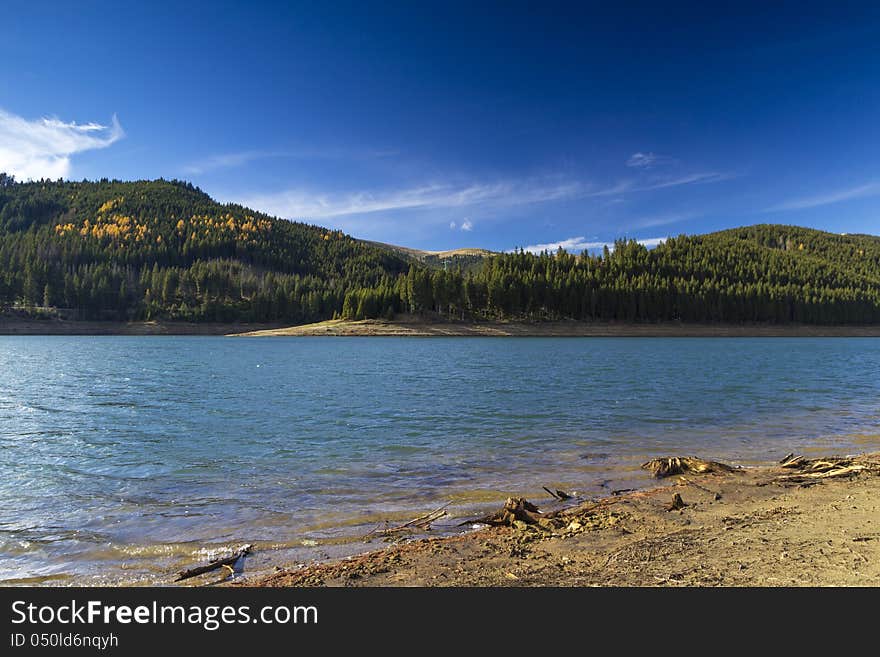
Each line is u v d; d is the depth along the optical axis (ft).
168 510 36.24
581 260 631.56
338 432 65.05
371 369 164.04
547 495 39.70
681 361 193.47
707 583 23.06
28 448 56.90
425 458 51.72
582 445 57.41
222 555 28.48
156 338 483.10
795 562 24.94
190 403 91.81
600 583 23.48
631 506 35.91
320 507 36.86
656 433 63.77
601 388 110.22
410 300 481.05
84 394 104.37
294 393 104.99
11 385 120.47
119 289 579.89
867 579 22.77
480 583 23.89
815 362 187.42
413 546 28.94
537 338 441.27
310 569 26.00
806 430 65.77
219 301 607.78
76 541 30.55
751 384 116.88
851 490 38.55
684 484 41.60
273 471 46.98
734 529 30.42
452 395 100.48
